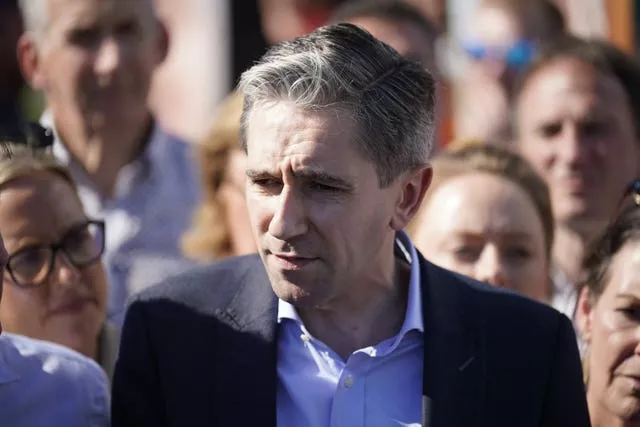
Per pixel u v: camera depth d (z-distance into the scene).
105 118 12.16
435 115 7.16
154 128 12.73
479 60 15.19
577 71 12.05
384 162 6.80
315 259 6.76
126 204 12.43
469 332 7.33
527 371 7.33
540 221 9.61
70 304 8.48
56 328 8.45
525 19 15.10
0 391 7.47
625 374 7.91
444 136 15.39
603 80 11.98
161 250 12.43
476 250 9.26
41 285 8.40
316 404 7.15
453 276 7.64
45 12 12.12
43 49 12.18
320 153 6.57
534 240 9.37
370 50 6.83
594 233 11.86
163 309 7.40
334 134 6.61
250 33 15.36
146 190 12.55
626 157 12.05
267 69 6.73
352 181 6.67
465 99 15.43
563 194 11.96
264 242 6.81
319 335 7.33
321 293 6.84
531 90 12.31
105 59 12.01
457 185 9.47
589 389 8.19
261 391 7.09
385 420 7.15
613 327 7.97
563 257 11.77
